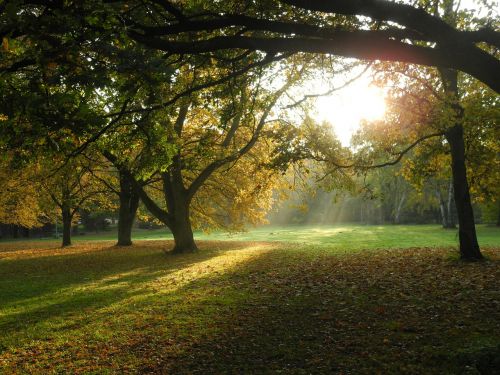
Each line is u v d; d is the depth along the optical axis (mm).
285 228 66438
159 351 7508
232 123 23078
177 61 7887
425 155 16500
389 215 77188
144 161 10180
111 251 29156
